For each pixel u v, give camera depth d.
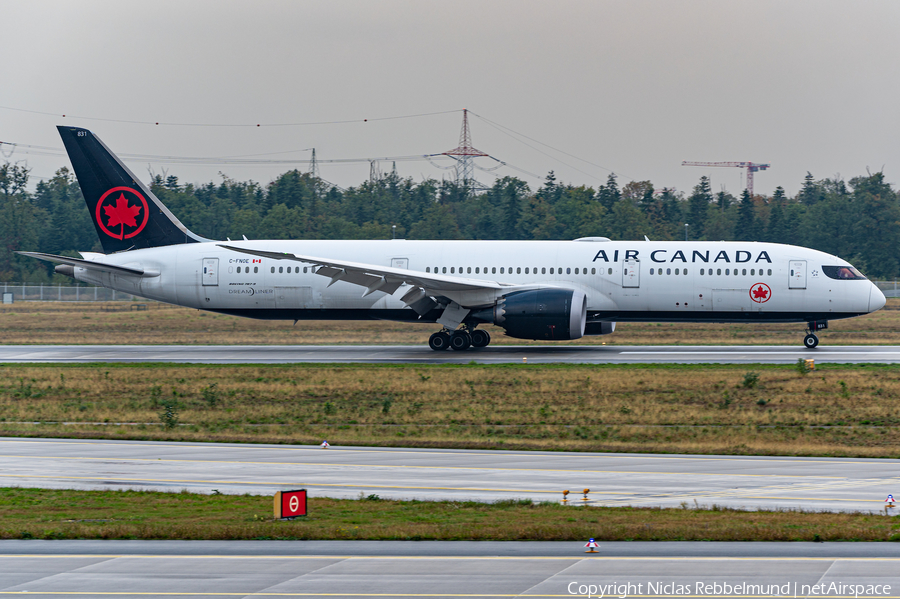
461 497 68.25
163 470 79.50
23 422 112.00
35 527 58.00
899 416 112.19
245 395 132.75
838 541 54.56
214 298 195.25
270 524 58.66
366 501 67.12
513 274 188.00
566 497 67.62
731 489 70.69
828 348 197.75
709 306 183.25
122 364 170.88
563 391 133.00
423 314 189.50
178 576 48.16
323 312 194.38
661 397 127.50
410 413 117.31
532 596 44.97
